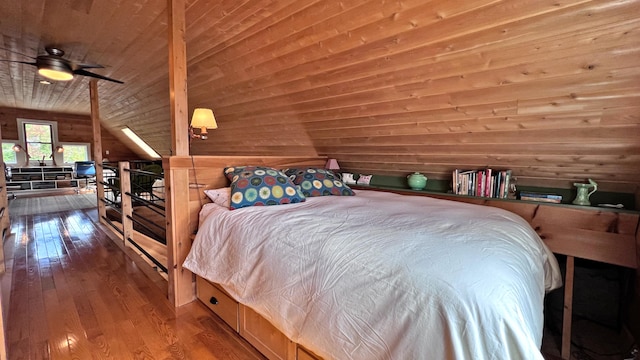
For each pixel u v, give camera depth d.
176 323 1.82
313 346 1.12
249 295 1.44
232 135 4.14
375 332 0.96
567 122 1.69
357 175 3.47
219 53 2.63
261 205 1.93
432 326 0.85
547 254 1.65
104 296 2.13
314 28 1.94
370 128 2.58
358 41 1.87
